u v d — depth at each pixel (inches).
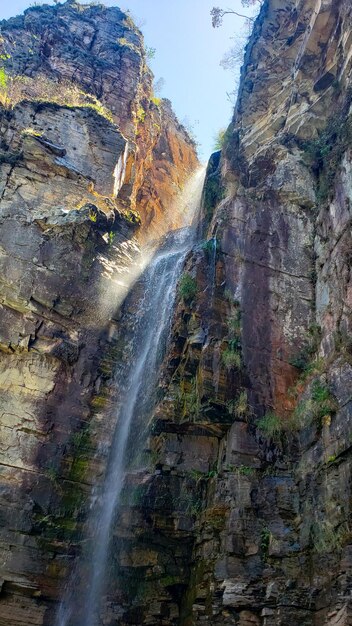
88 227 673.0
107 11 1295.5
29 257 633.0
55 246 651.5
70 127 805.9
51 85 1008.9
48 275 630.5
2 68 987.3
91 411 582.9
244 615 391.5
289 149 689.0
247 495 446.6
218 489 464.1
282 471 463.5
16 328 589.0
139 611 450.6
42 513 503.5
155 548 472.1
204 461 503.5
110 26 1261.1
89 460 552.1
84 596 470.6
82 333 621.9
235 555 418.9
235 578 406.9
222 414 491.2
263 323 550.9
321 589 376.8
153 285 713.0
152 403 554.9
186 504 482.0
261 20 911.7
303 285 581.0
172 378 540.7
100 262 679.1
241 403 494.6
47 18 1212.5
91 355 613.9
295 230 620.1
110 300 663.1
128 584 460.8
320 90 708.7
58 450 543.2
